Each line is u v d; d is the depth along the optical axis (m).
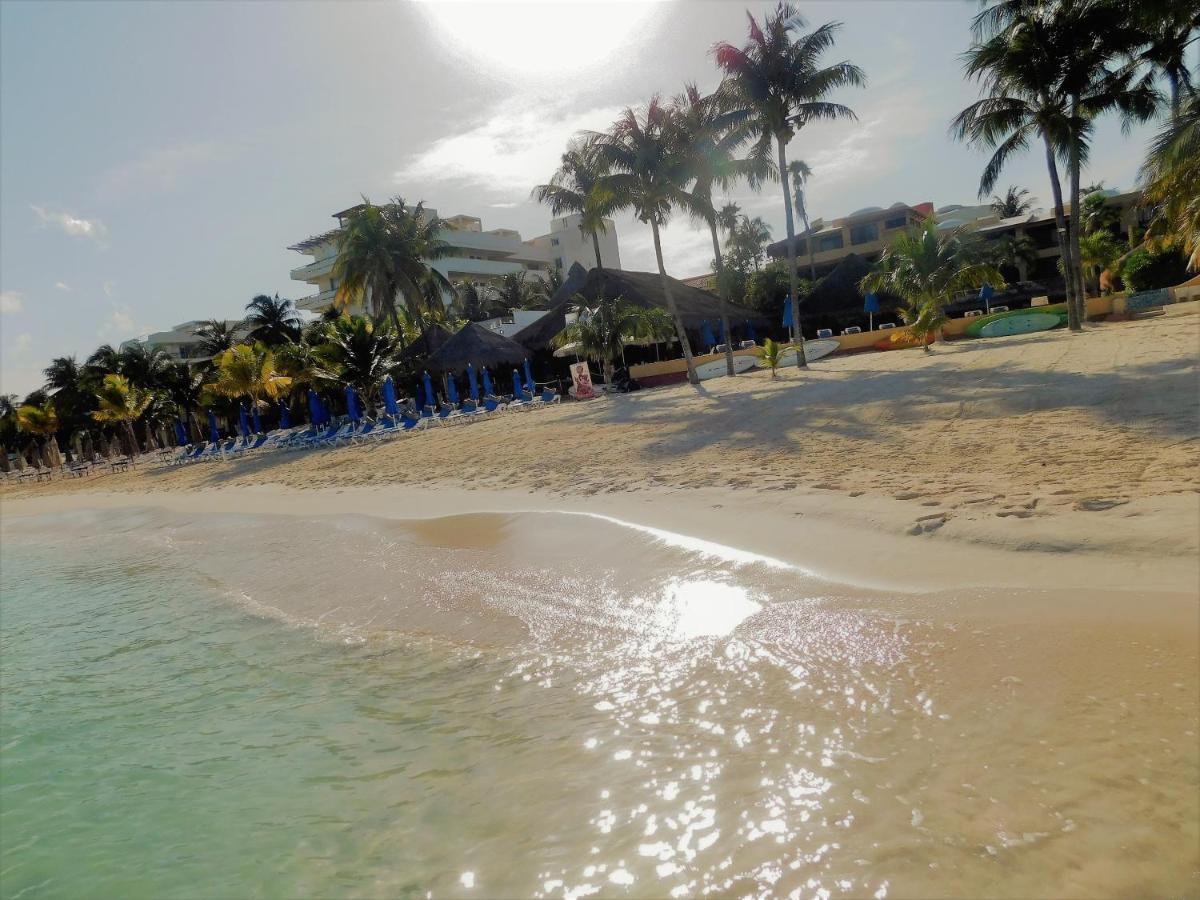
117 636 7.83
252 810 3.95
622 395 28.38
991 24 23.97
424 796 3.77
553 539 8.15
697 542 6.97
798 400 16.34
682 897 2.68
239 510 15.77
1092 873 2.46
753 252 57.19
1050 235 49.38
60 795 4.52
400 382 37.12
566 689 4.70
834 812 2.99
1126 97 22.89
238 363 35.41
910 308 33.06
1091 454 7.78
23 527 21.69
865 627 4.67
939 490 7.23
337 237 42.06
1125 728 3.19
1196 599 4.22
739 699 4.11
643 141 25.55
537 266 82.25
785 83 24.45
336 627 6.76
